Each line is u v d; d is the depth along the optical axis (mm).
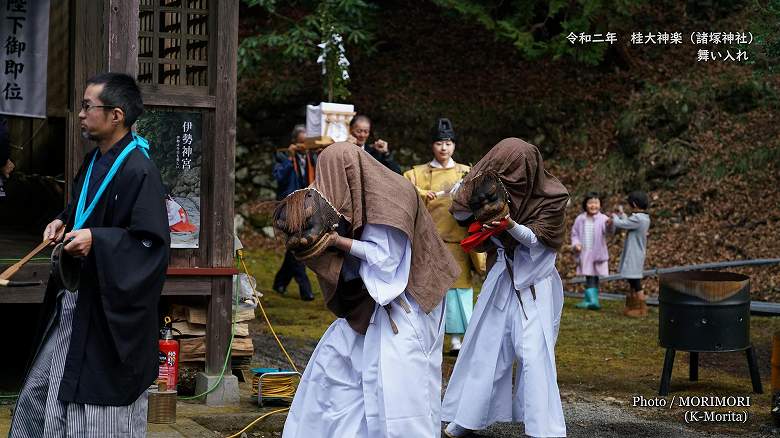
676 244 14469
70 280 3869
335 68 12016
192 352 6672
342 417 4574
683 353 9531
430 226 4762
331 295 4551
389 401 4504
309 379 4676
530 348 5809
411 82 17250
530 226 5844
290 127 16516
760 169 15148
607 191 15641
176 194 6512
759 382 7828
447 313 8945
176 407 6035
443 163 9148
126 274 3844
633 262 11703
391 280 4551
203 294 6543
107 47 6203
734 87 16203
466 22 18250
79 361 3914
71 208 4160
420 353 4641
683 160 15508
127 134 4105
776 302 12562
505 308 5973
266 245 15055
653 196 15328
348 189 4512
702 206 14922
